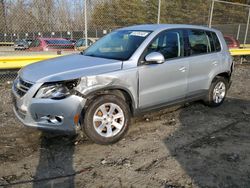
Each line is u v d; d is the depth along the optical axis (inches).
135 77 158.1
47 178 121.0
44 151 145.4
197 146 155.2
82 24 343.6
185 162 136.5
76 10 339.0
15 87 153.4
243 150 151.6
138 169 129.5
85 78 140.7
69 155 141.6
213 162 137.2
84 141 157.4
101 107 148.0
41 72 145.6
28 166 130.4
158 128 180.2
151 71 165.3
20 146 150.4
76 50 339.9
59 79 136.3
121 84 152.5
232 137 169.5
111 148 150.1
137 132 172.6
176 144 157.0
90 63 154.5
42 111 136.3
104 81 146.1
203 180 121.4
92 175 124.0
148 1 397.7
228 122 196.2
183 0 443.8
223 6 521.3
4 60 270.8
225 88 233.5
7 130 171.9
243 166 134.1
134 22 383.9
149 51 167.5
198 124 190.1
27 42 324.2
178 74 183.2
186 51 191.9
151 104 172.1
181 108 224.4
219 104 230.7
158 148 151.4
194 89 199.9
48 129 138.3
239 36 585.6
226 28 542.9
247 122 197.9
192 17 462.9
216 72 215.3
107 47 182.7
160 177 123.2
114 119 154.0
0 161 134.0
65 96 136.0
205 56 204.5
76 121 140.1
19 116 148.6
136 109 164.9
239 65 524.4
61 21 340.8
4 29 305.6
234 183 119.8
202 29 211.6
